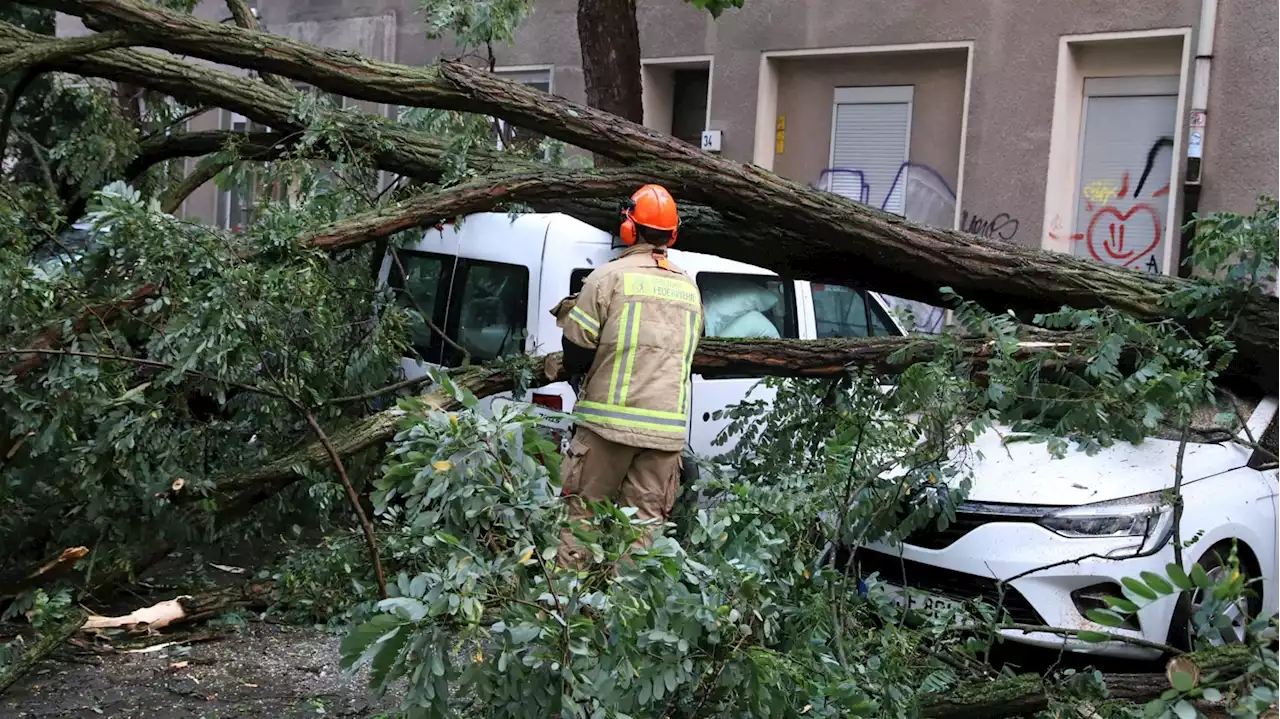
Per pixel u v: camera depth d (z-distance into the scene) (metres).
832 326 7.04
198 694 3.99
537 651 2.43
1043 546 4.42
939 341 4.55
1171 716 2.43
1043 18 9.41
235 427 4.93
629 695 2.53
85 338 4.30
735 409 5.00
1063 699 3.22
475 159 5.90
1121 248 9.35
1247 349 4.87
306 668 4.29
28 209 5.23
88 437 4.49
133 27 5.48
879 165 10.57
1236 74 8.58
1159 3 8.88
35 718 3.72
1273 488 4.93
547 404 5.64
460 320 6.21
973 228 9.82
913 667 3.46
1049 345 4.40
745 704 2.72
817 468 4.09
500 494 2.55
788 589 3.02
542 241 5.85
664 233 4.45
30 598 4.37
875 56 10.48
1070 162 9.52
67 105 9.25
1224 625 2.60
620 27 7.87
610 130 5.50
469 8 6.88
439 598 2.36
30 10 11.79
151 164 7.19
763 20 10.80
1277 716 2.66
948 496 3.99
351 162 5.81
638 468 4.41
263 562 5.66
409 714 2.38
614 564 2.57
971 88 9.78
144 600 4.93
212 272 4.46
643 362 4.32
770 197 5.37
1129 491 4.54
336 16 13.27
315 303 4.83
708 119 11.13
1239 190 8.59
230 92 5.95
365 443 4.89
